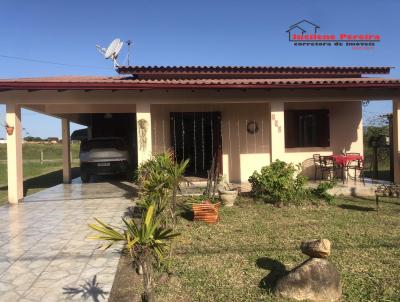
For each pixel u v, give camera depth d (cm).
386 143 1272
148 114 1083
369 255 546
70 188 1373
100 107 1259
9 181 1061
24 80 1019
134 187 1358
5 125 1053
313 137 1334
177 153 1383
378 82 1076
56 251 611
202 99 1103
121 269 526
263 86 1046
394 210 865
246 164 1341
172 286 455
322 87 1069
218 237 660
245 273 491
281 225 738
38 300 431
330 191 1077
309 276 414
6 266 543
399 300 405
